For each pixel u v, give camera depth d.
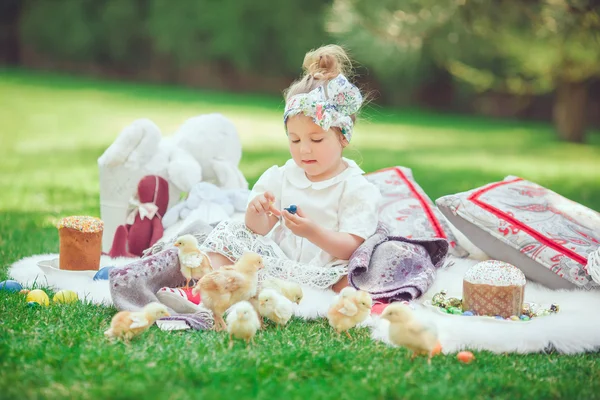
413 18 10.41
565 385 3.03
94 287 4.17
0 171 10.24
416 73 23.00
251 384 2.85
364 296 3.52
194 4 24.70
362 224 4.27
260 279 4.13
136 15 26.23
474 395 2.88
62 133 14.87
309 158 4.30
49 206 7.66
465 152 14.59
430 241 4.36
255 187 4.58
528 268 4.48
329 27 11.60
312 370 3.01
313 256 4.39
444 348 3.46
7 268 4.82
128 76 27.20
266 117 18.92
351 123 4.38
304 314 3.90
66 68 27.48
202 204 5.08
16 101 19.47
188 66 26.12
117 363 3.00
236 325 3.29
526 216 4.63
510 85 16.91
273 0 23.97
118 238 5.08
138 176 5.19
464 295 3.93
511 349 3.50
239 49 24.33
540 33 11.07
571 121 17.30
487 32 10.79
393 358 3.24
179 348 3.24
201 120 5.62
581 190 9.99
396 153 14.02
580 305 3.99
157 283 3.94
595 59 12.94
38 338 3.31
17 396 2.70
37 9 26.86
